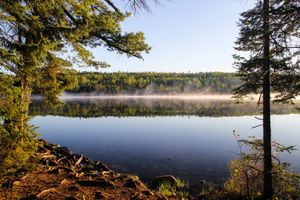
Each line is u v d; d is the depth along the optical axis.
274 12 5.57
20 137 5.67
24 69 6.06
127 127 34.50
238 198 11.23
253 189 11.88
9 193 6.68
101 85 168.62
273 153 12.26
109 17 10.30
